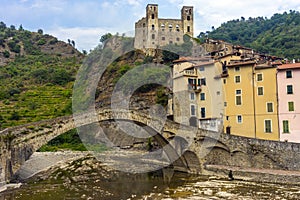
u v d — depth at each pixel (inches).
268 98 1902.1
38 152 2364.7
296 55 3570.4
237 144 1673.2
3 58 5718.5
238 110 1987.0
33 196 1251.8
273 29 5846.5
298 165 1518.2
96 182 1536.7
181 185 1440.7
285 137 1840.6
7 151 1280.8
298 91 1824.6
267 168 1598.2
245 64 1963.6
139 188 1398.9
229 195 1230.3
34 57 5664.4
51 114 2960.1
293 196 1187.9
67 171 1809.8
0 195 1237.1
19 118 2901.1
